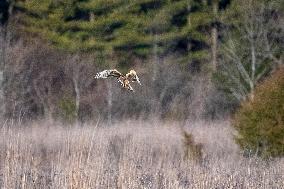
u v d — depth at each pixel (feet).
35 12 647.15
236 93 570.87
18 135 268.21
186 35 643.04
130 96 575.38
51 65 585.63
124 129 447.83
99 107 568.00
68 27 646.74
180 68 621.72
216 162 301.63
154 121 538.47
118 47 639.76
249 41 570.05
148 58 635.25
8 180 253.24
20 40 605.31
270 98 349.20
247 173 287.69
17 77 554.46
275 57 570.87
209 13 642.22
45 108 554.05
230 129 450.71
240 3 587.68
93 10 655.35
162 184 269.44
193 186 266.98
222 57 598.34
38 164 273.33
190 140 351.67
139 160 284.41
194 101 580.30
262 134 347.97
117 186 256.32
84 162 253.03
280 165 306.76
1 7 640.17
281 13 574.97
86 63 597.93
